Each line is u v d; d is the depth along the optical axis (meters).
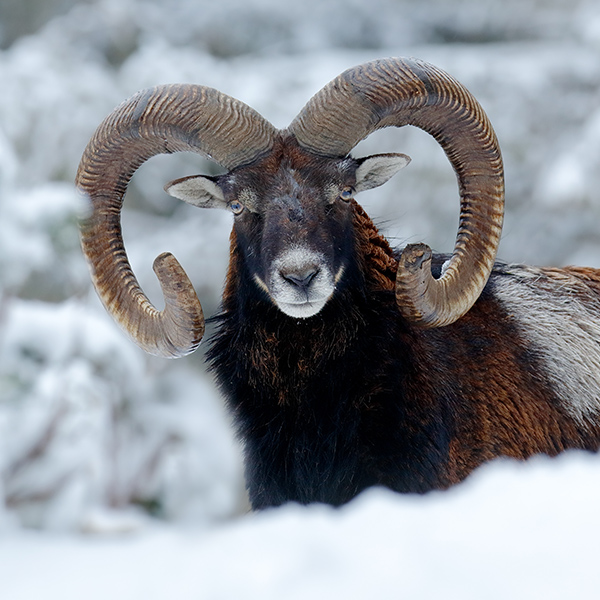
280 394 24.06
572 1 93.81
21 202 21.89
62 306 32.53
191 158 77.75
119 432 34.47
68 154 73.06
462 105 23.95
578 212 75.69
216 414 40.44
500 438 24.50
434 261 25.77
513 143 80.75
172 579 13.45
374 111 23.78
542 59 85.25
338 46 93.56
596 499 14.34
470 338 25.14
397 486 23.17
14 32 95.56
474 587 12.12
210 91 24.23
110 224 25.22
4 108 72.75
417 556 12.97
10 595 13.73
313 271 22.23
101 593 13.41
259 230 23.86
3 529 19.86
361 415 23.42
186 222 76.94
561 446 25.64
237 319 24.97
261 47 93.12
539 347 26.09
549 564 12.51
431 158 76.44
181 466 37.09
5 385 25.08
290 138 24.28
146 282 73.12
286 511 19.12
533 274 27.95
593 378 26.62
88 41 85.56
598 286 28.38
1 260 21.42
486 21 95.94
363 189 25.16
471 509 14.76
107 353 33.62
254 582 12.69
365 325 23.73
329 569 12.90
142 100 24.41
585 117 81.81
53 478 26.02
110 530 19.77
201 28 91.75
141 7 89.88
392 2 94.56
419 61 24.14
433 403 23.52
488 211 24.25
